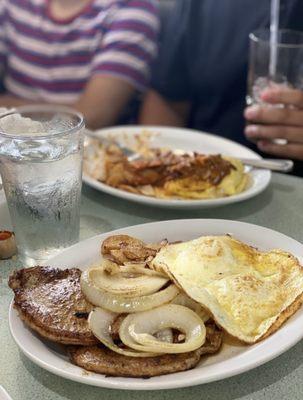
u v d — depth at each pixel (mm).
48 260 842
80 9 2141
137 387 627
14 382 698
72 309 721
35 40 2184
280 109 1479
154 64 2092
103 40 2104
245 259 811
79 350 688
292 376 702
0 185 1015
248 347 705
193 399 669
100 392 680
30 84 2219
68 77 2172
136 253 837
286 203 1111
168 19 2109
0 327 785
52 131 939
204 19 1940
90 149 1279
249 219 1059
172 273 744
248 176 1183
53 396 677
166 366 656
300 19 1815
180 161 1156
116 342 699
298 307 736
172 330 716
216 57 1926
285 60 1422
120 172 1154
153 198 1062
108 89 2029
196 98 1990
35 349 685
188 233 923
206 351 695
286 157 1575
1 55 2262
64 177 875
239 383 691
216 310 715
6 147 854
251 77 1473
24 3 2191
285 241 887
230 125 1914
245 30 1895
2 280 885
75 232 930
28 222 883
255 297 741
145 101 2049
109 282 744
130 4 2086
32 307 725
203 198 1119
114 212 1089
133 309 713
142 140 1363
